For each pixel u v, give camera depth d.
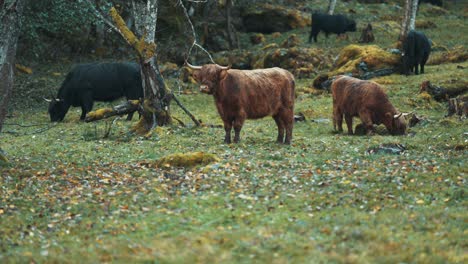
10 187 12.70
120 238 9.37
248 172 13.54
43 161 15.64
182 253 8.37
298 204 11.04
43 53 39.88
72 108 30.53
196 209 10.90
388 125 20.47
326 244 8.70
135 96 26.72
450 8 59.50
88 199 11.72
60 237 9.66
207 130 20.62
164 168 14.31
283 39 44.28
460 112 23.09
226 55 38.56
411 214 10.20
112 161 15.58
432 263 8.04
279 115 18.16
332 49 38.41
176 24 43.47
